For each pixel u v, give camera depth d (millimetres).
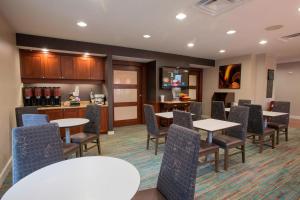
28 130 1448
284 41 4281
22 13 2707
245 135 2961
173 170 1329
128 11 2639
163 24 3178
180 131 1366
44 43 3883
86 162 1365
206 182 2439
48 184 1068
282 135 4770
